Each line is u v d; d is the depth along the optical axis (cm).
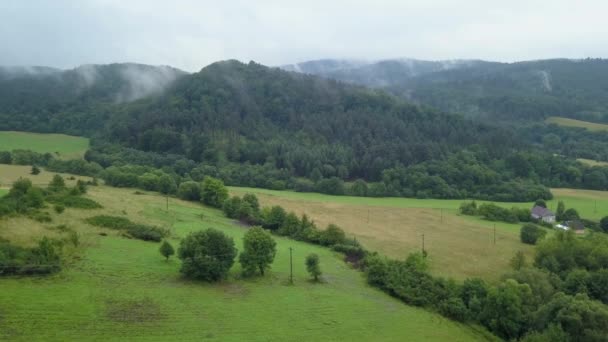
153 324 5300
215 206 12138
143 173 14138
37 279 5816
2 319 4894
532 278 7344
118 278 6256
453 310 6700
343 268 8319
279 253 8700
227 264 6894
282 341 5378
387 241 10288
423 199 15288
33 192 7919
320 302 6569
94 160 16725
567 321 5825
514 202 14875
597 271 7856
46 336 4741
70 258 6475
